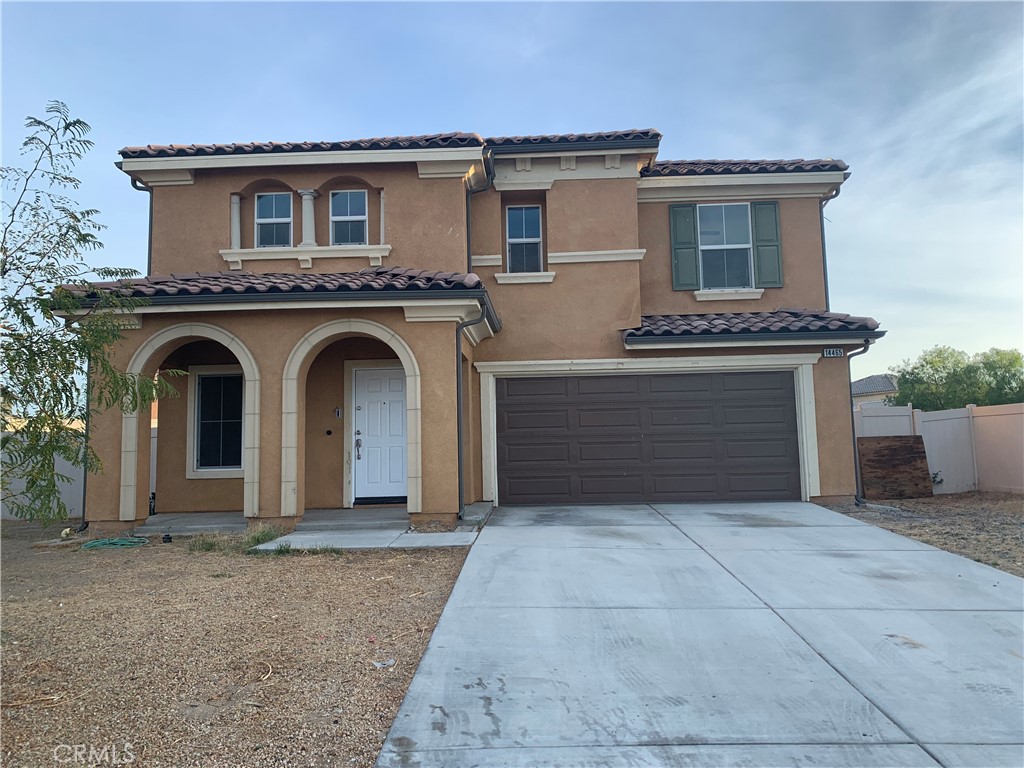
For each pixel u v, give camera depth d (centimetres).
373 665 497
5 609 632
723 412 1262
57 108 544
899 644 530
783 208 1367
